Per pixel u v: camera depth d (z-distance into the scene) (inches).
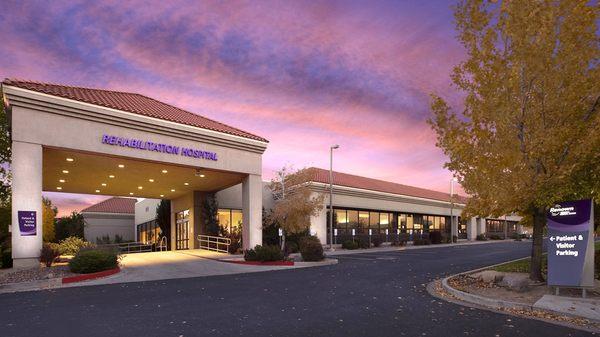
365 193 1579.7
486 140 487.5
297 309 383.2
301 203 1045.2
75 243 902.4
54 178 1074.7
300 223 1051.3
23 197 641.6
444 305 403.9
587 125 442.9
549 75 452.4
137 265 791.1
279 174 1160.2
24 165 649.6
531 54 451.5
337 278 622.2
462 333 297.4
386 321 334.3
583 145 419.5
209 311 373.7
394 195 1729.8
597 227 634.2
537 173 471.5
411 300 431.8
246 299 437.1
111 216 2058.3
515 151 467.2
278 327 314.2
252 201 1011.9
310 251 918.4
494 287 476.1
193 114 1055.6
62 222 1501.0
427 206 2011.6
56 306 398.0
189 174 1019.3
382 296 457.1
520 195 458.0
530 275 510.9
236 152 987.9
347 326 317.4
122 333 297.6
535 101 470.6
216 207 1285.7
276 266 818.8
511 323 327.9
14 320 339.0
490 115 480.1
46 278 563.2
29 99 660.7
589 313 345.1
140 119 805.2
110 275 642.8
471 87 498.6
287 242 1182.9
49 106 682.8
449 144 505.7
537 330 306.5
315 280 597.9
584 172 458.0
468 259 984.9
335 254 1177.4
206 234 1245.7
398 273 689.0
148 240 1819.6
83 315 357.1
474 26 498.0
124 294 470.9
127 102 900.0
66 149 709.3
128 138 794.2
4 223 800.3
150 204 1801.2
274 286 536.1
